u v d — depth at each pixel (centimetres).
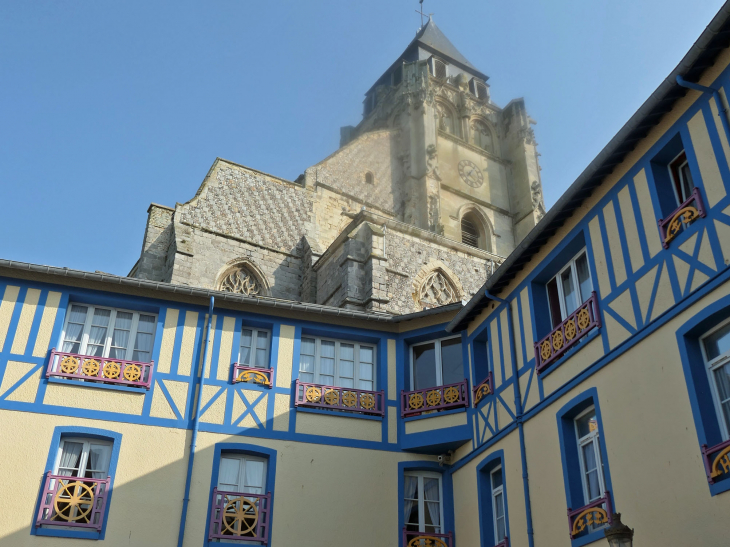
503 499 1420
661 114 1138
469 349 1678
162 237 3356
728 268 975
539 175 5106
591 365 1222
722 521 920
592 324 1229
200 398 1555
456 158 4891
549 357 1346
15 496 1369
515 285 1523
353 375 1734
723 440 973
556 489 1258
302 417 1611
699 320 1009
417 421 1658
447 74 5569
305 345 1730
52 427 1447
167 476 1469
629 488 1086
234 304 1675
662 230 1111
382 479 1603
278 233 3625
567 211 1331
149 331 1619
